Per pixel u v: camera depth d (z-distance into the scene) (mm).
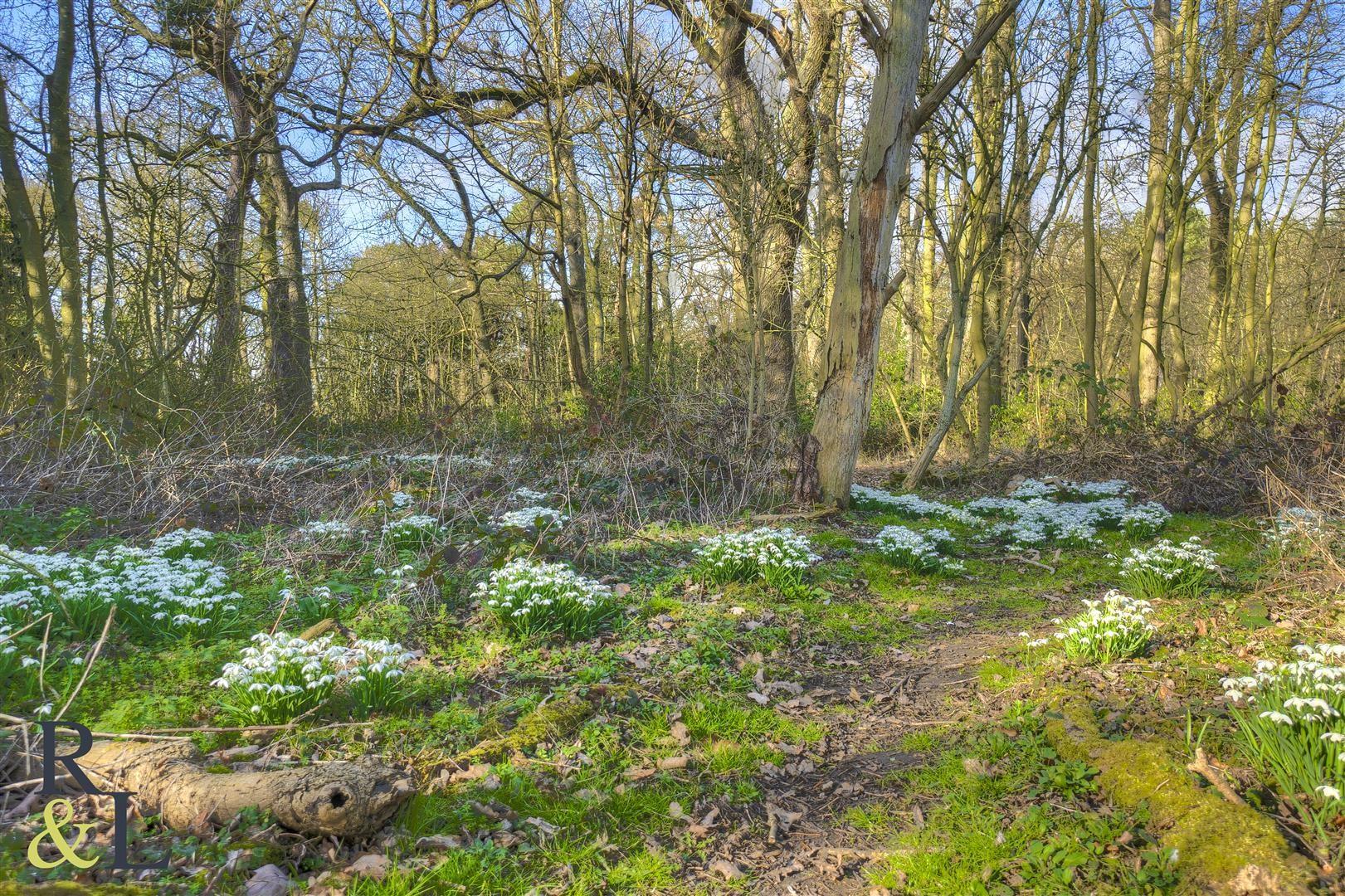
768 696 5254
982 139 13852
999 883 3281
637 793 3988
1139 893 3074
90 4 12469
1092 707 4574
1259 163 17797
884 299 11438
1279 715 3533
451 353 21094
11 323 12797
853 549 9305
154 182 14391
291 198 17844
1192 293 29219
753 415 12609
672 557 8328
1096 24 14148
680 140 15688
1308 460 11875
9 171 11539
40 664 4328
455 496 9156
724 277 15531
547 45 14430
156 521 8234
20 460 9141
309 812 3279
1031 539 9883
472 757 4121
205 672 4934
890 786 4188
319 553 7426
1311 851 3094
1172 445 13992
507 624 5906
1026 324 21875
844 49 15656
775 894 3342
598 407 13250
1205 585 7262
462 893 3111
